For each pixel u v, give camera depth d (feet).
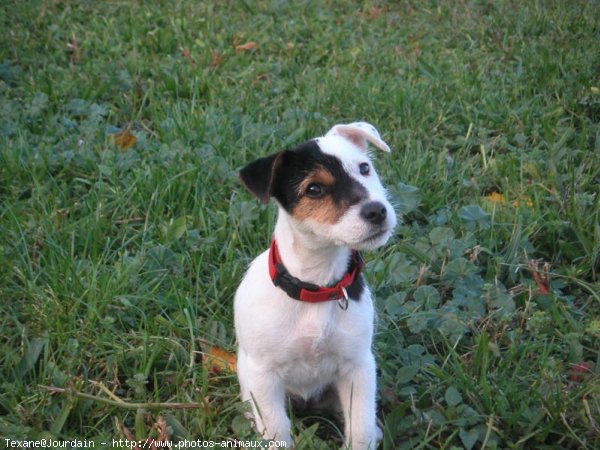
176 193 4.02
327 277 2.87
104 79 5.06
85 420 3.08
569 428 2.93
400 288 3.58
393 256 3.61
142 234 3.78
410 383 3.24
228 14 6.31
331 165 2.85
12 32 5.70
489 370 3.23
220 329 3.41
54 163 4.20
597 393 3.02
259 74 5.25
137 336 3.33
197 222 3.88
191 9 6.32
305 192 2.84
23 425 3.00
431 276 3.61
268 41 5.75
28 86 4.90
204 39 5.77
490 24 5.97
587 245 3.71
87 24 6.04
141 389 3.09
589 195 3.96
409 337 3.40
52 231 3.74
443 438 3.02
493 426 2.97
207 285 3.56
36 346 3.24
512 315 3.36
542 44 5.48
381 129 4.57
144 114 4.81
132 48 5.62
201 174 4.09
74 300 3.42
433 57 5.47
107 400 3.05
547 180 4.07
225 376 3.23
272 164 2.86
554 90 4.95
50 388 3.05
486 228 3.79
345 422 3.03
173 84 5.00
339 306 2.90
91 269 3.55
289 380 3.02
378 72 5.31
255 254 3.72
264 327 2.89
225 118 4.53
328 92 4.85
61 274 3.52
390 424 3.01
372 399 2.98
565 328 3.37
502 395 3.03
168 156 4.25
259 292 2.92
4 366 3.22
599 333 3.23
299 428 3.05
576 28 5.78
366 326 2.95
